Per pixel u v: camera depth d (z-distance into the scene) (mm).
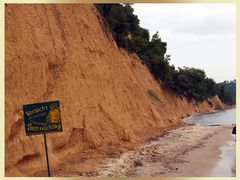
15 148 12891
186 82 66188
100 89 23125
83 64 21797
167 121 38406
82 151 17625
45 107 11344
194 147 21938
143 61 47625
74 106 18312
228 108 102062
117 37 37438
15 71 14109
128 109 27609
